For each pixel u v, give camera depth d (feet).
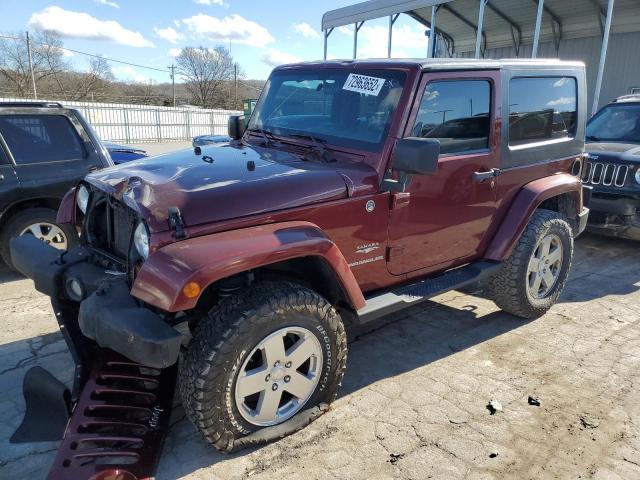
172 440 9.16
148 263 7.66
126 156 23.93
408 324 14.03
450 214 11.53
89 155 17.60
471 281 11.98
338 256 8.96
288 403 9.31
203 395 7.90
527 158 13.16
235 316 8.02
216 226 8.22
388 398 10.51
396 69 10.48
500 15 59.88
